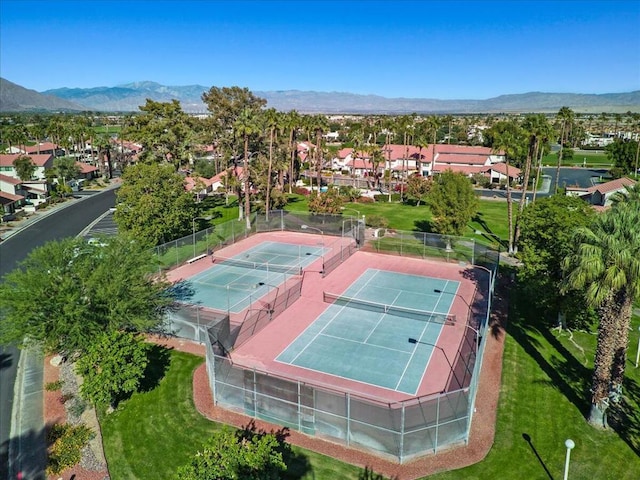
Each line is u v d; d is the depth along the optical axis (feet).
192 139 262.88
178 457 65.36
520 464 63.10
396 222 211.00
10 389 83.30
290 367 87.45
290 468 62.23
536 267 98.12
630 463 63.10
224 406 75.97
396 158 375.66
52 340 76.13
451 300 121.29
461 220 164.96
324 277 138.72
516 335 100.48
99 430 71.67
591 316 104.22
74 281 81.61
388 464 63.05
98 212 237.25
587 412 73.82
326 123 294.87
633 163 337.52
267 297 120.37
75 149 467.93
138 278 88.17
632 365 87.45
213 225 206.28
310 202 206.18
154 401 77.61
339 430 67.00
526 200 262.67
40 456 66.44
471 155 370.12
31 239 186.70
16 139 395.34
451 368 87.20
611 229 65.87
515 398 77.66
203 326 95.96
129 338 75.15
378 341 98.22
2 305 77.92
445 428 65.16
